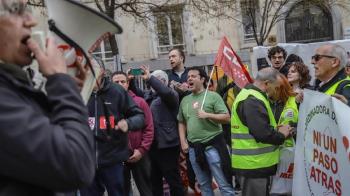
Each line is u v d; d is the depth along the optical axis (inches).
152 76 248.4
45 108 69.9
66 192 75.2
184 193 258.4
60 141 64.2
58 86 68.8
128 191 247.1
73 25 74.6
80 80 77.1
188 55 928.3
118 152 200.1
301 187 168.7
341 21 993.5
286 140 191.9
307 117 163.5
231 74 265.1
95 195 201.9
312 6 915.4
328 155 150.3
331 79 177.9
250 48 951.6
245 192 191.8
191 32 924.6
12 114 63.1
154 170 258.4
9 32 68.1
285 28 999.6
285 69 274.1
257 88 188.9
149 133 236.4
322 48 178.1
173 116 253.0
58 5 73.8
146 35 910.4
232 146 194.4
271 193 189.9
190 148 238.7
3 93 64.0
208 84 235.5
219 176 231.9
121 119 202.2
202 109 231.3
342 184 144.2
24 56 70.2
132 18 899.4
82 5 73.5
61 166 63.8
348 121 139.9
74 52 75.7
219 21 902.4
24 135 62.5
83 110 69.4
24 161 62.7
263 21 783.1
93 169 68.7
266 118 181.8
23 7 71.1
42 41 73.7
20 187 65.7
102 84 198.7
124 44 899.4
